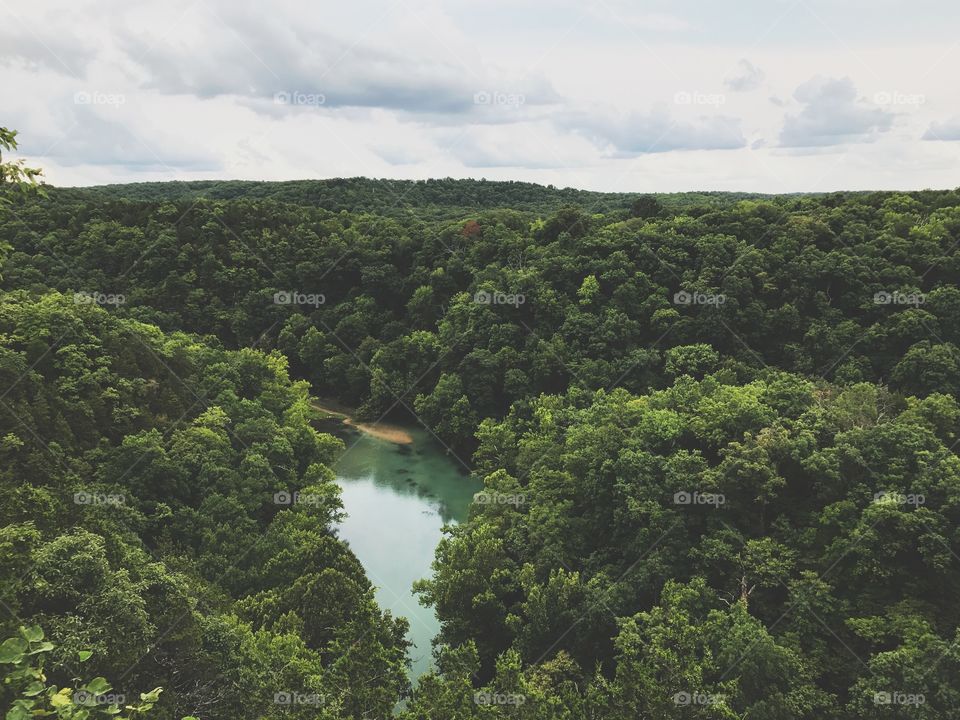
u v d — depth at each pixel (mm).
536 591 43125
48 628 24797
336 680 31359
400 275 120000
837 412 51406
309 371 114750
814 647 38906
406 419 102062
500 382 91312
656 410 56906
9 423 48719
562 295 93500
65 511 35000
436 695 30969
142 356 68125
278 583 46188
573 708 30844
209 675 30156
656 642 34688
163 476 53312
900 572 39531
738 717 28750
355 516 70062
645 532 45656
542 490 55625
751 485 46094
